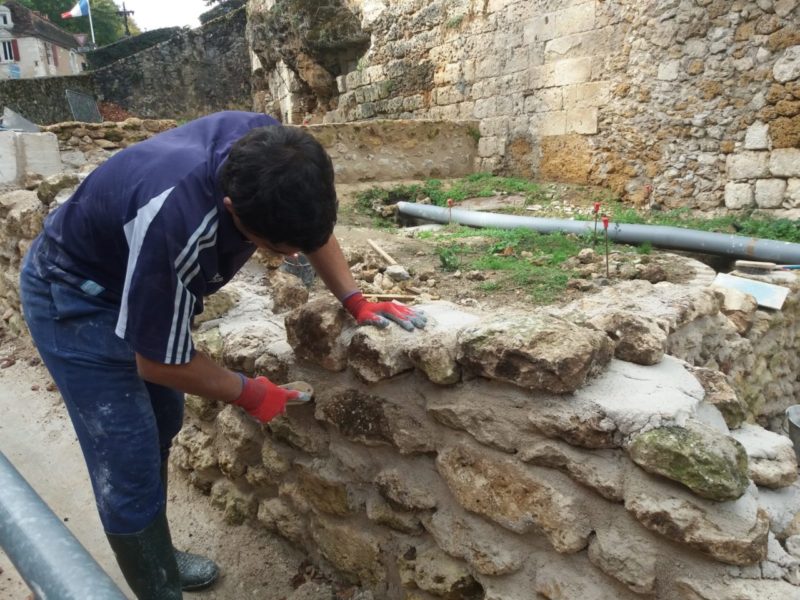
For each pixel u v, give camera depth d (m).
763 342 3.72
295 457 2.29
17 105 19.06
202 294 1.55
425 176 9.78
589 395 1.57
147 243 1.34
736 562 1.33
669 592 1.44
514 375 1.59
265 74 19.73
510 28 9.26
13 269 4.58
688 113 7.16
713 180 7.06
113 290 1.67
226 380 1.61
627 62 7.72
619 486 1.47
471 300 3.64
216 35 21.62
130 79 21.00
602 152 8.25
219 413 2.59
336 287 2.00
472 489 1.75
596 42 8.04
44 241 1.71
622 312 1.91
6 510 0.92
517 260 4.71
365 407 1.98
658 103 7.45
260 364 2.28
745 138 6.69
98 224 1.53
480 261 4.52
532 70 9.02
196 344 2.55
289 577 2.33
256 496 2.54
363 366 1.89
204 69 21.78
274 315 2.78
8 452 3.20
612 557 1.49
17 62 36.22
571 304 3.21
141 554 1.77
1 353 4.45
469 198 8.54
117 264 1.61
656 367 1.80
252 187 1.26
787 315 3.94
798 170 6.29
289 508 2.39
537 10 8.77
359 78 13.13
